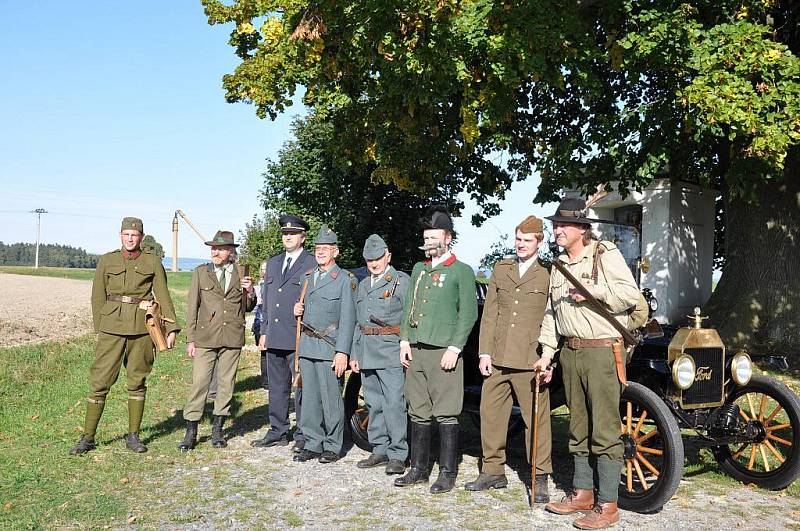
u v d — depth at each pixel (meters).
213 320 6.31
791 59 9.84
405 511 4.65
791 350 11.38
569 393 4.67
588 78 11.40
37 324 13.73
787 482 5.07
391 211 25.25
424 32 10.41
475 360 6.46
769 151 9.62
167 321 6.05
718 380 5.13
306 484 5.26
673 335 5.51
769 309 11.89
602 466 4.48
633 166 11.97
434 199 17.56
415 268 5.53
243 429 7.11
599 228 6.50
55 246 141.88
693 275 15.99
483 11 10.73
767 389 5.18
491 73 11.18
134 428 6.08
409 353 5.40
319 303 5.95
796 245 11.87
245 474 5.48
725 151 12.45
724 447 5.59
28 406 7.62
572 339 4.60
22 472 5.23
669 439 4.49
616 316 4.49
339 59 11.41
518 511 4.68
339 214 26.25
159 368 10.49
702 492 5.15
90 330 13.70
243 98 13.35
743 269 12.35
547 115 14.22
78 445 5.90
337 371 5.75
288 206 27.16
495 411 5.19
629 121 11.44
